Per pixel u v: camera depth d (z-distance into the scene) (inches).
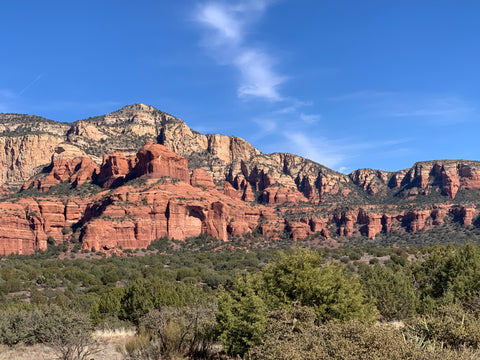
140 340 822.5
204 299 1413.6
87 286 3371.1
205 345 796.6
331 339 476.7
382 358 428.8
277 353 497.7
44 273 3619.6
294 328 660.7
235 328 732.0
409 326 581.6
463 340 531.8
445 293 1161.4
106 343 966.4
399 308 1304.1
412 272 1520.7
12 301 2498.8
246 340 703.1
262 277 885.2
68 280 3540.8
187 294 1600.6
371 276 1494.8
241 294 839.1
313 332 538.0
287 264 846.5
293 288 826.8
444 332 547.2
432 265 1387.8
